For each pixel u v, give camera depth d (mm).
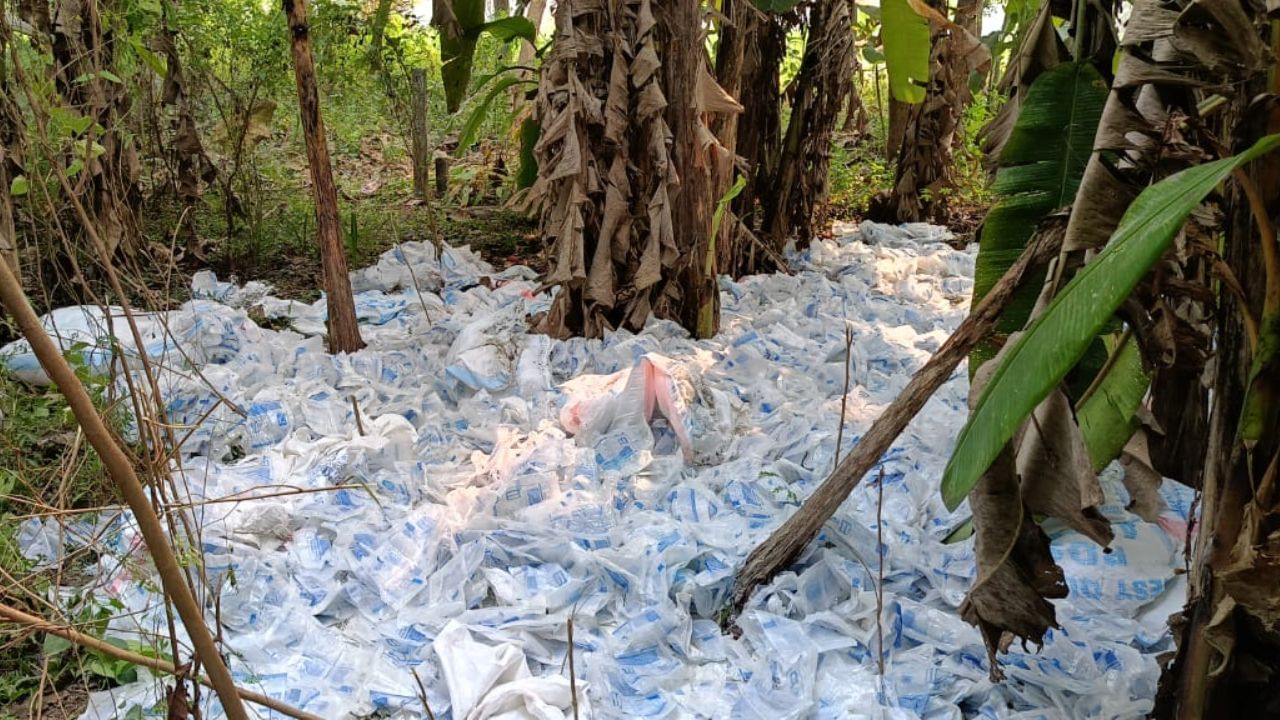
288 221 6242
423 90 6160
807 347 4391
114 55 3840
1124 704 2160
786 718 2180
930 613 2445
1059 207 2049
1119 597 2549
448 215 6840
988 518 1846
